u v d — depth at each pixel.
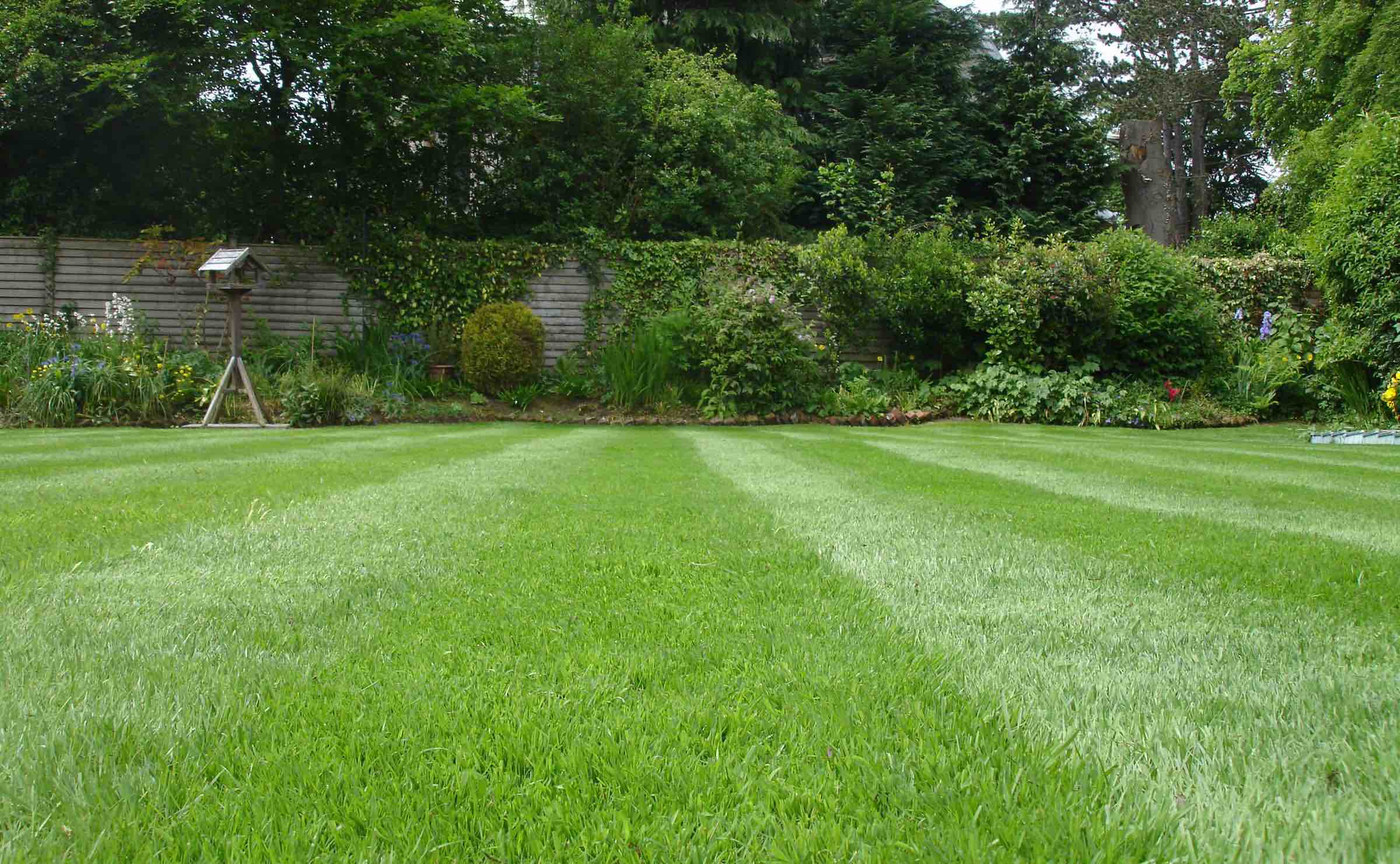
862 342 12.73
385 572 2.15
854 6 19.09
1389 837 0.89
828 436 8.55
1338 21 14.29
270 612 1.77
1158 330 11.93
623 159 14.09
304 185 12.67
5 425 9.26
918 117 18.33
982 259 12.77
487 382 11.43
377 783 1.03
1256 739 1.15
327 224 12.27
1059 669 1.45
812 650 1.54
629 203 13.77
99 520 2.89
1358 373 10.00
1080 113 20.89
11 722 1.18
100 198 12.34
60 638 1.59
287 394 9.95
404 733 1.16
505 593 1.96
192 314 11.61
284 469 4.69
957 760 1.07
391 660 1.47
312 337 11.54
